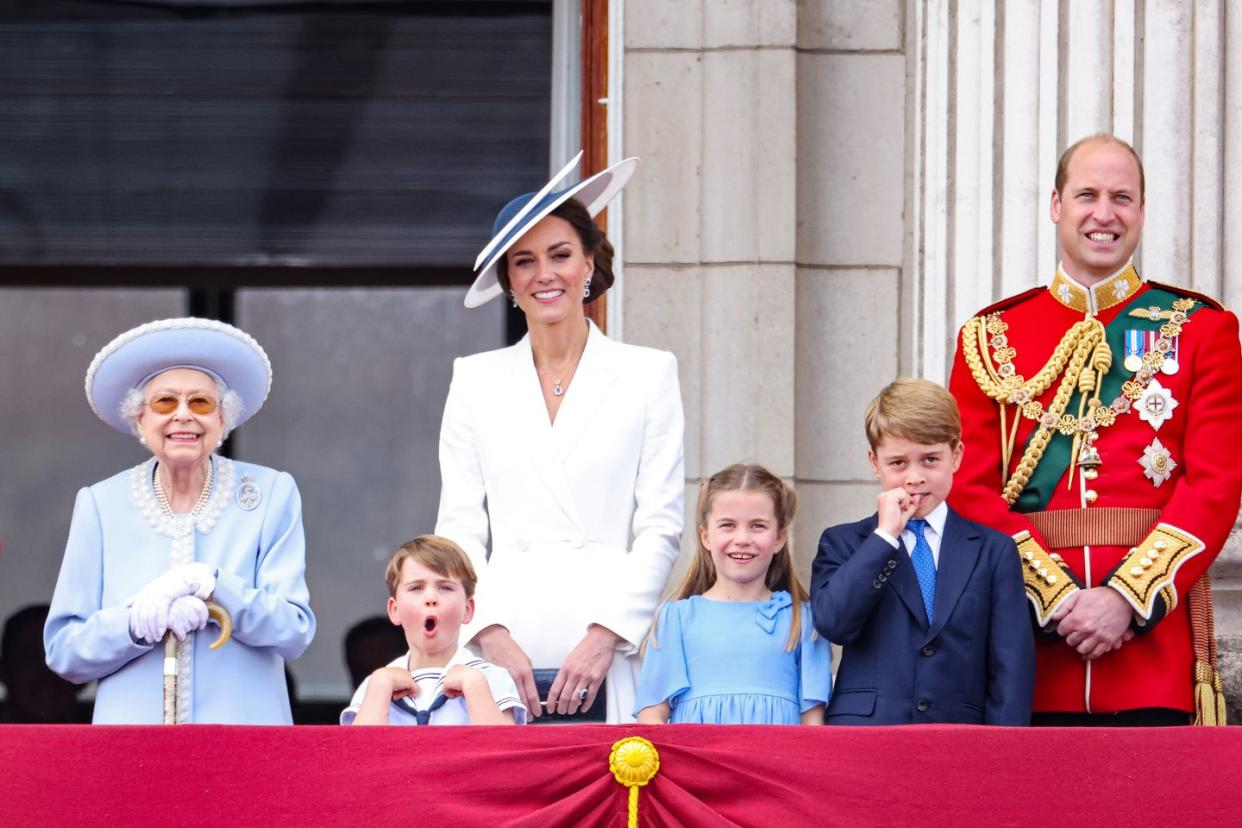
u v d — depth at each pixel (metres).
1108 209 19.11
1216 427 18.72
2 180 30.00
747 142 25.36
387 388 33.75
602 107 26.45
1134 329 19.19
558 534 19.77
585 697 19.02
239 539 19.00
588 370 20.19
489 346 33.69
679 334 25.38
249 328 33.75
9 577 33.56
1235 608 22.33
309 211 30.02
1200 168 23.03
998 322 19.70
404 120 29.73
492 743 16.56
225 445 33.50
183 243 30.11
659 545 19.62
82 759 16.42
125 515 18.94
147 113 29.92
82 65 29.86
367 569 33.47
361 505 33.53
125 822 16.33
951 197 24.56
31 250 30.16
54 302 33.84
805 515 25.23
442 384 33.69
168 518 18.92
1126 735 16.58
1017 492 19.11
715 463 25.11
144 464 19.45
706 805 16.48
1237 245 22.94
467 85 29.62
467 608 19.05
